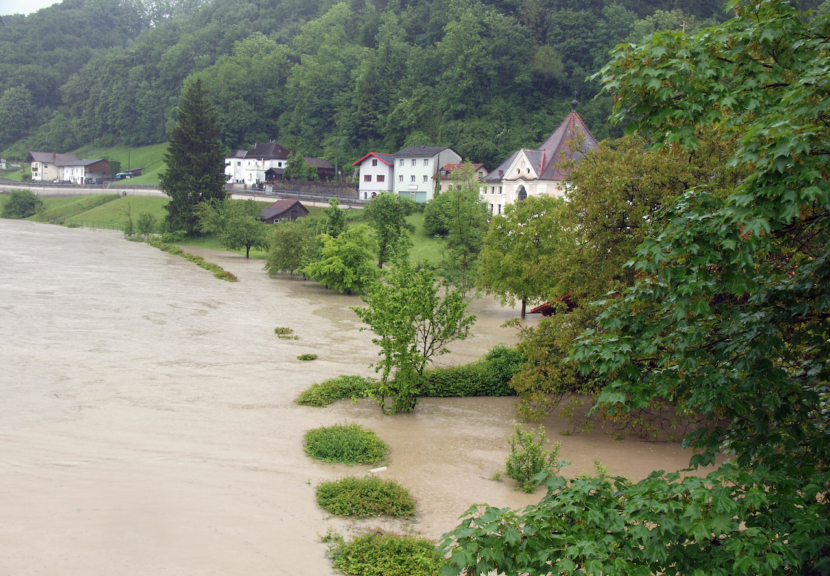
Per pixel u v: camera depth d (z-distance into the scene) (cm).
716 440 587
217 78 15150
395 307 2064
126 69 18075
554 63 11250
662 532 478
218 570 1014
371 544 1116
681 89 606
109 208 10462
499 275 3919
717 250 562
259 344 2942
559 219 2031
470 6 12812
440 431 1883
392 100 12862
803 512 480
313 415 1955
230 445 1639
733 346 565
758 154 539
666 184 1791
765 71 625
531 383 1889
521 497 1408
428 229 7325
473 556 484
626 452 1745
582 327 1853
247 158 13088
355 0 18462
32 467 1395
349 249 4947
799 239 686
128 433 1673
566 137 6575
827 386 617
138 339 2834
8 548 1024
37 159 14850
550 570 483
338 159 12862
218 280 5222
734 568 453
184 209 8406
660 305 607
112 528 1128
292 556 1080
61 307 3450
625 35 11194
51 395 1953
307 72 15112
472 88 11488
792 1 644
